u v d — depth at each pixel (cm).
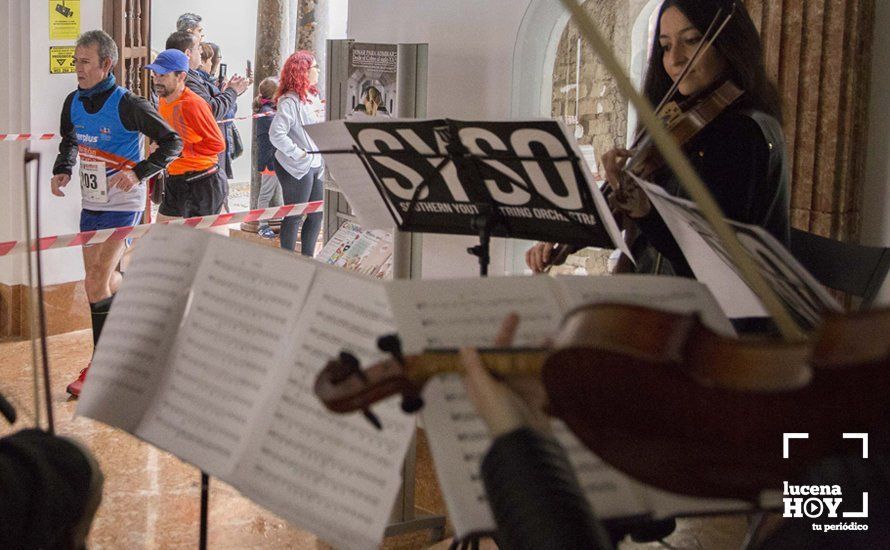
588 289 159
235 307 175
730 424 98
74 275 593
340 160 284
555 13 405
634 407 101
